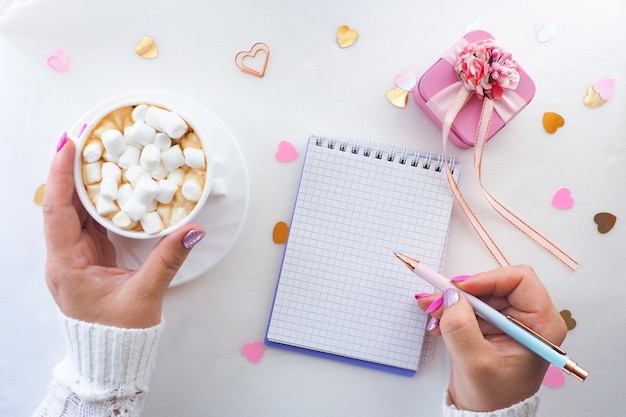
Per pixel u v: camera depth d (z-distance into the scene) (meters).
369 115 0.53
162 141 0.46
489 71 0.49
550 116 0.54
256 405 0.53
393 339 0.53
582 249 0.54
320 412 0.53
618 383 0.55
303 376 0.53
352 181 0.52
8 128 0.51
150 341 0.46
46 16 0.51
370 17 0.53
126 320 0.45
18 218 0.51
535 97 0.54
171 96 0.50
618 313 0.55
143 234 0.45
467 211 0.53
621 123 0.54
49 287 0.46
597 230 0.54
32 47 0.51
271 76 0.52
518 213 0.54
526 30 0.53
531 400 0.47
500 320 0.47
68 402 0.46
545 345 0.46
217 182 0.49
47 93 0.51
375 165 0.52
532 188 0.54
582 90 0.54
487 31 0.52
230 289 0.53
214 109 0.52
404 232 0.53
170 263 0.44
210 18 0.52
